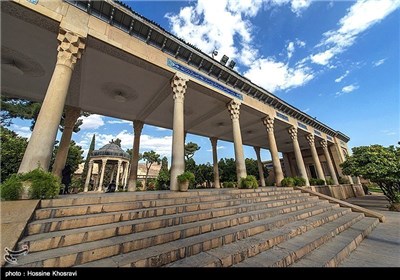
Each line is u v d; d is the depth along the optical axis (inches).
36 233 129.6
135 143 546.3
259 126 706.2
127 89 426.3
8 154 513.3
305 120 773.3
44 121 208.2
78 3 275.7
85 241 131.9
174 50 379.6
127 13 303.9
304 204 339.0
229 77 480.1
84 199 180.1
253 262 138.4
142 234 149.6
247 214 236.5
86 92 428.5
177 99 360.2
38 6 240.8
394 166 444.5
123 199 205.0
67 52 250.4
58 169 376.2
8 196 150.6
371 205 554.9
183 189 291.6
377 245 213.9
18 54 317.7
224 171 1067.3
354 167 516.4
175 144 329.1
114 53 312.7
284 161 1176.8
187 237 163.2
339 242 201.0
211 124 658.8
